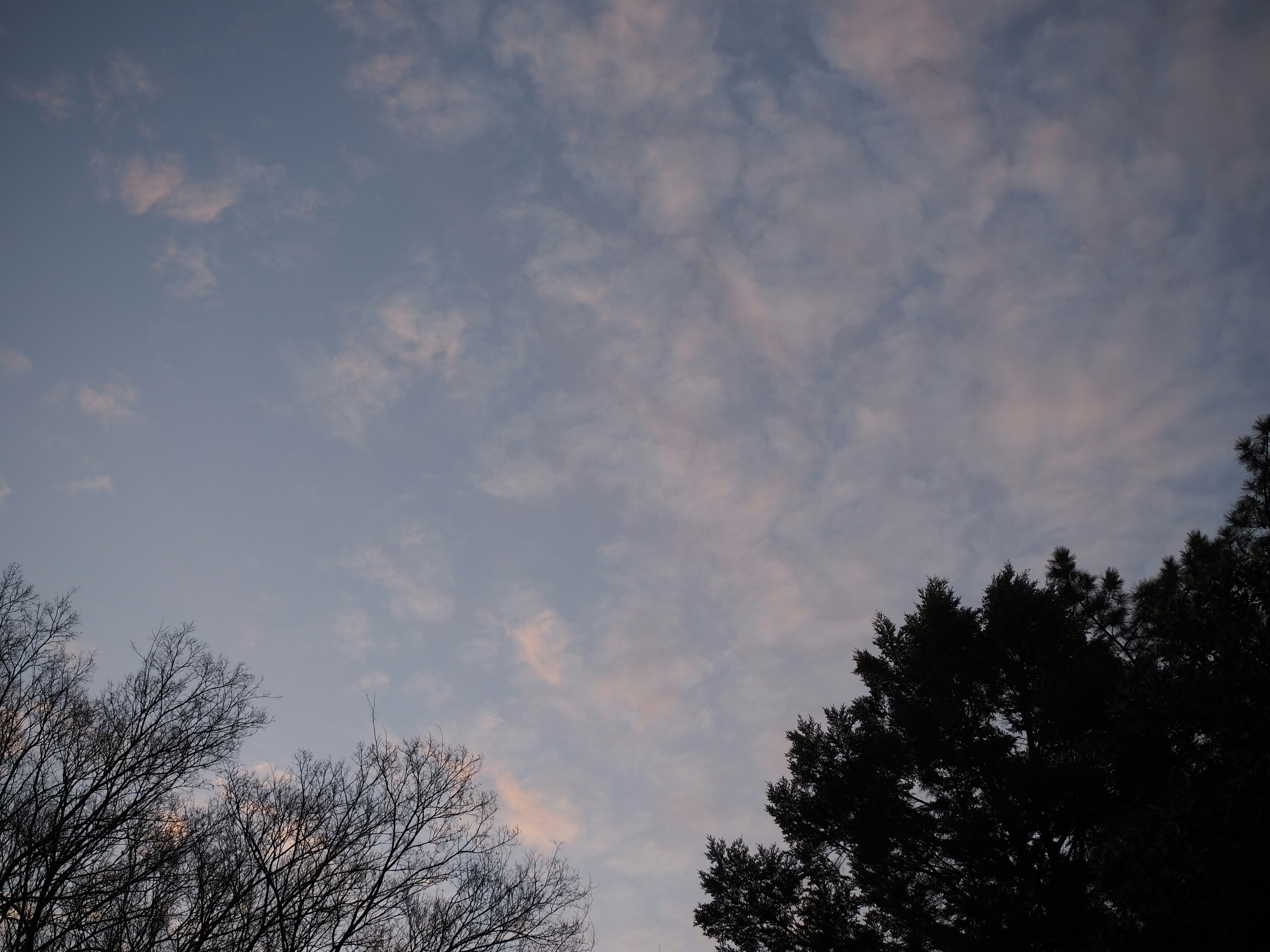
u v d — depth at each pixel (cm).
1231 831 936
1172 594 1195
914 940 1350
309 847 1241
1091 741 1337
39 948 991
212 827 1195
